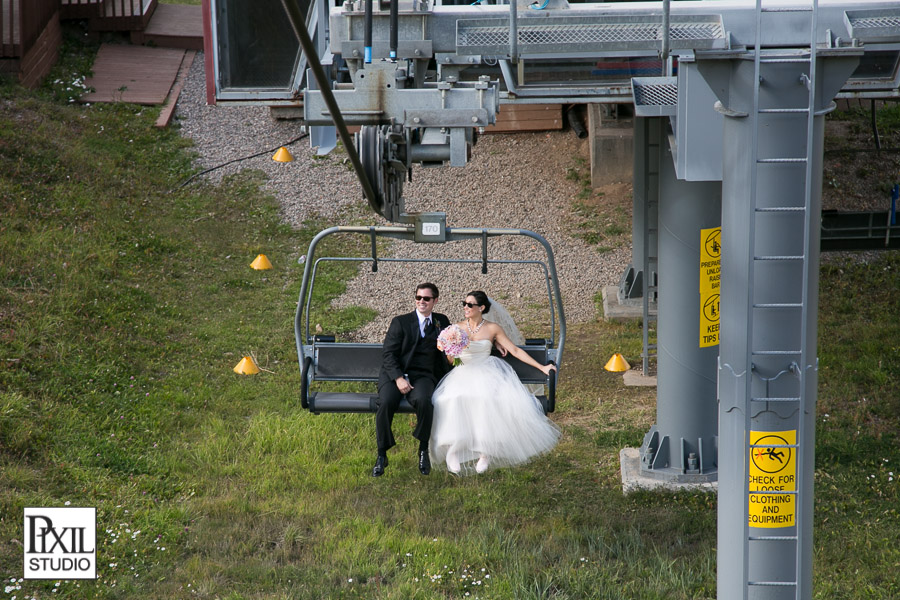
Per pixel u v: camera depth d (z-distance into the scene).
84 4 78.88
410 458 37.06
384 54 21.72
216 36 33.66
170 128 70.00
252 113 72.62
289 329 48.81
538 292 53.31
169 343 46.00
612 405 41.91
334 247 58.12
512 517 33.28
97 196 59.19
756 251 21.22
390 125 22.22
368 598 28.59
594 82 29.95
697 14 20.61
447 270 55.62
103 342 43.72
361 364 30.78
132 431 38.03
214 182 64.62
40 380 39.59
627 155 62.38
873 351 45.03
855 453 36.81
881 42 20.34
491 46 21.22
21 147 61.22
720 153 24.12
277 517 33.09
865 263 54.69
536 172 64.69
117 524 31.66
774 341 21.44
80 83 73.25
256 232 59.50
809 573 23.11
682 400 35.09
